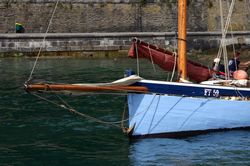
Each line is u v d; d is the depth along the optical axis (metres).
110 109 26.97
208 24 66.62
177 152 18.16
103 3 62.12
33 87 17.23
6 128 22.75
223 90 19.81
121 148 18.95
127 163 17.09
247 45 62.56
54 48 55.84
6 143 20.08
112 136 20.95
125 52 57.69
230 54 59.94
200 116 19.56
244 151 18.34
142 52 19.25
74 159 17.72
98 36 57.06
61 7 60.59
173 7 64.31
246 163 17.11
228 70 21.67
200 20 66.19
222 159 17.48
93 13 61.81
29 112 26.44
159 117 19.11
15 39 54.88
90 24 61.75
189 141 19.38
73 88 17.59
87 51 56.88
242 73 21.31
